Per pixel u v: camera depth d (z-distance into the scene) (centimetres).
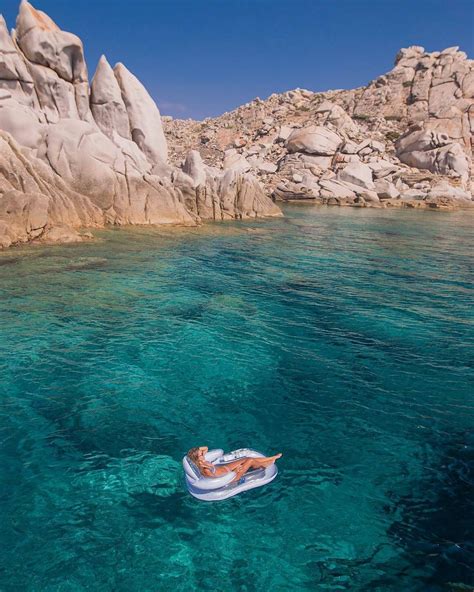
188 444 723
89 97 3331
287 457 700
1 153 2155
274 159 7662
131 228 2788
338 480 650
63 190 2542
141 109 3459
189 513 577
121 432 747
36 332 1122
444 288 1789
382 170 6812
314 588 478
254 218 4009
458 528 567
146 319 1258
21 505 578
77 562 498
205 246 2445
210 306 1410
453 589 480
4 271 1614
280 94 10469
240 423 788
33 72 2977
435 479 660
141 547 522
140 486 623
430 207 6053
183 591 469
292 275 1909
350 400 880
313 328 1267
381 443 745
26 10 2992
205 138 9288
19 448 694
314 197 6312
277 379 954
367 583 485
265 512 582
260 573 493
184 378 940
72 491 607
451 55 8512
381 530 559
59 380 906
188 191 3609
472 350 1147
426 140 7062
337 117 8056
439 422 814
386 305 1519
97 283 1562
